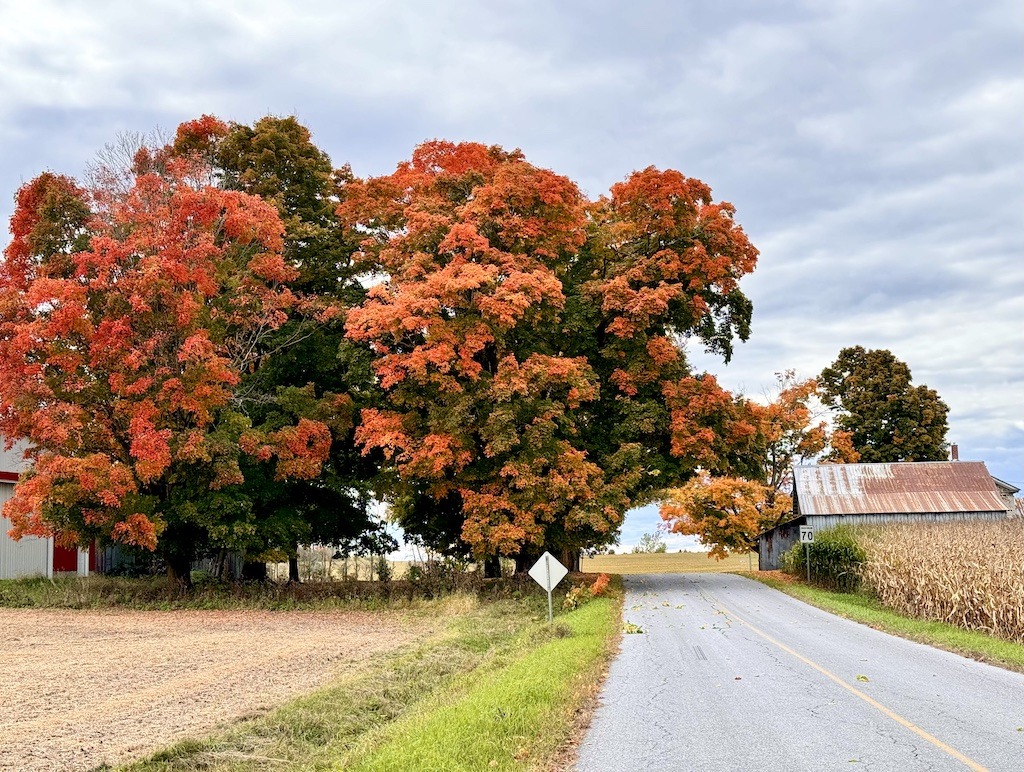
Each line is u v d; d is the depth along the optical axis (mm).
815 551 35688
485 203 33406
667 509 43625
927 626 20484
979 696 12039
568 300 36219
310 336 36688
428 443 30797
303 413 34719
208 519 31094
